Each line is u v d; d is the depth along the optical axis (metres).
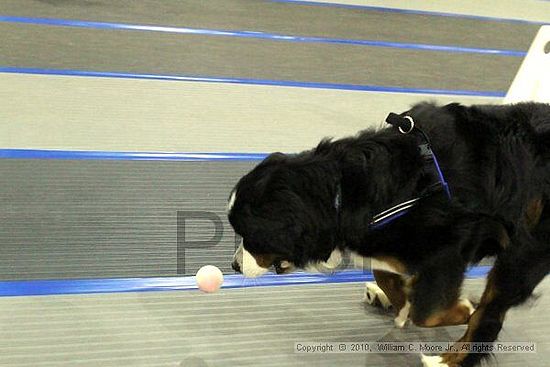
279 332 3.00
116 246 3.44
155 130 4.73
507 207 2.50
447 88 6.14
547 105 2.72
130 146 4.46
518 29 8.51
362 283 3.45
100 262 3.31
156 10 7.30
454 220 2.41
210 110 5.15
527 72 4.46
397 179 2.38
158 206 3.81
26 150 4.24
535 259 2.59
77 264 3.28
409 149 2.43
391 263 2.50
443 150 2.44
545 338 3.10
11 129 4.46
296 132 4.96
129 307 3.05
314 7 8.31
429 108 2.61
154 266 3.33
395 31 7.80
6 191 3.76
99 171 4.10
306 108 5.38
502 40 7.95
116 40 6.27
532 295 2.76
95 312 2.99
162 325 2.96
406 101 5.71
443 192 2.39
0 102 4.80
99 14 6.92
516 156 2.50
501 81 6.50
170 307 3.08
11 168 4.00
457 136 2.49
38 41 5.98
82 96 5.08
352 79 6.10
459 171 2.42
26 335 2.79
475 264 2.72
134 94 5.23
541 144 2.54
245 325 3.02
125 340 2.83
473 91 6.13
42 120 4.64
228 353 2.82
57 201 3.74
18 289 3.07
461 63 6.92
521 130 2.55
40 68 5.44
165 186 4.02
